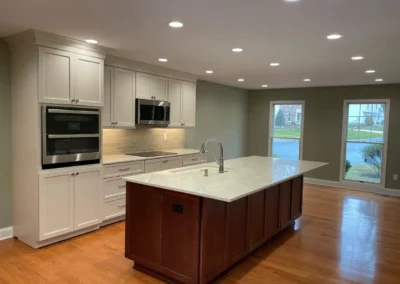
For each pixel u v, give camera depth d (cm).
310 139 757
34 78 330
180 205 271
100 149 397
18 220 367
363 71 521
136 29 308
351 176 716
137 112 480
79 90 366
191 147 657
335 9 248
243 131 830
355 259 342
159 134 582
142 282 283
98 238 379
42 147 336
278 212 396
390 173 661
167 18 275
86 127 378
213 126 718
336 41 342
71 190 367
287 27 296
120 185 432
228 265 298
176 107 560
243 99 822
